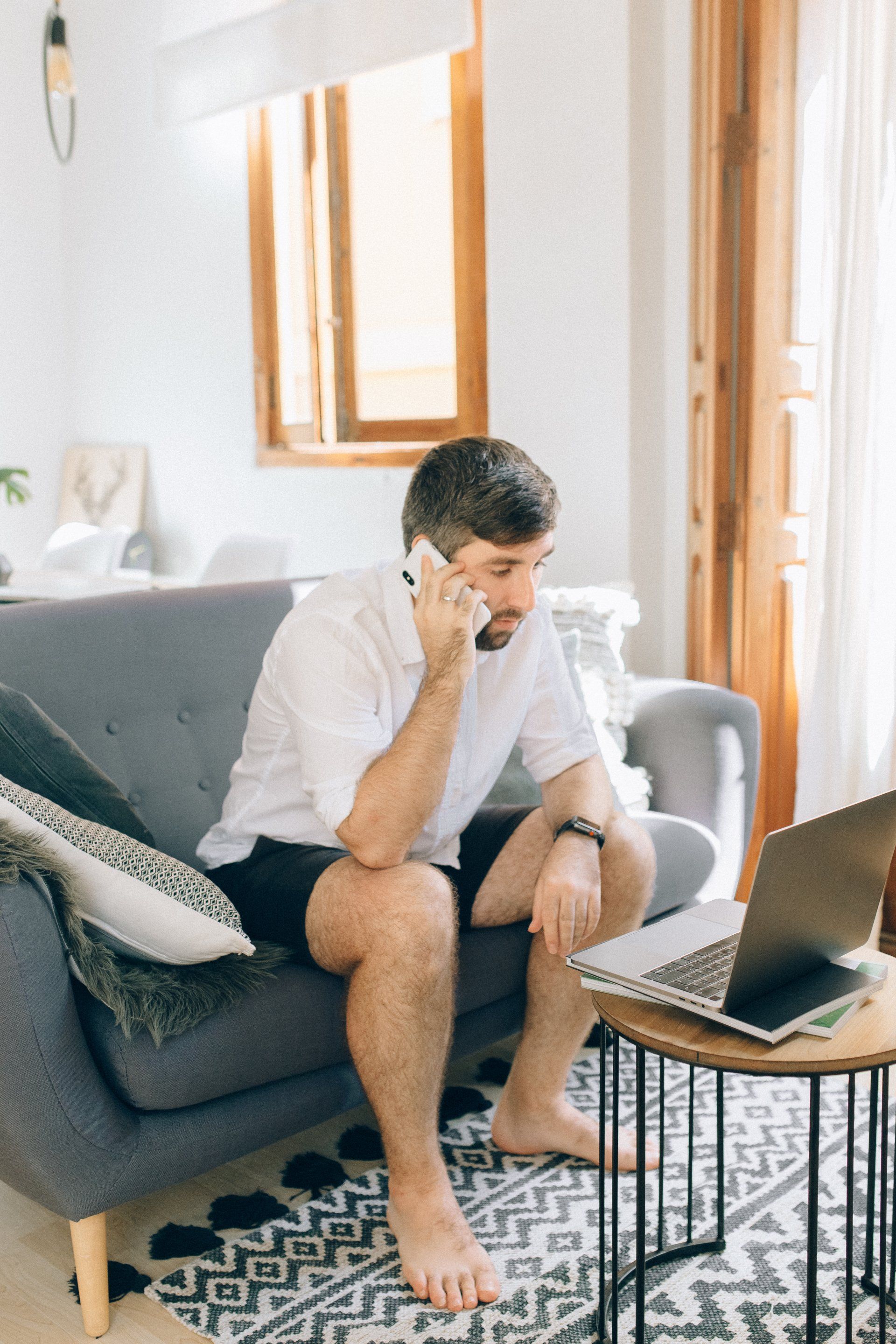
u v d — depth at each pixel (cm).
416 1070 150
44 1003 134
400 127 375
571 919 159
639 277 288
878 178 241
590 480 302
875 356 245
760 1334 141
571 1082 206
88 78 504
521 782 219
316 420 419
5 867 133
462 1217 155
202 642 209
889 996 127
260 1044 152
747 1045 115
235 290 448
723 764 227
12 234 525
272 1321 146
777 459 280
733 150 275
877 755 253
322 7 353
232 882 175
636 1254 144
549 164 298
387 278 390
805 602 260
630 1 277
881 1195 144
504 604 162
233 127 436
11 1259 162
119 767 194
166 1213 172
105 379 523
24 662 186
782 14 265
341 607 165
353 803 156
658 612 304
